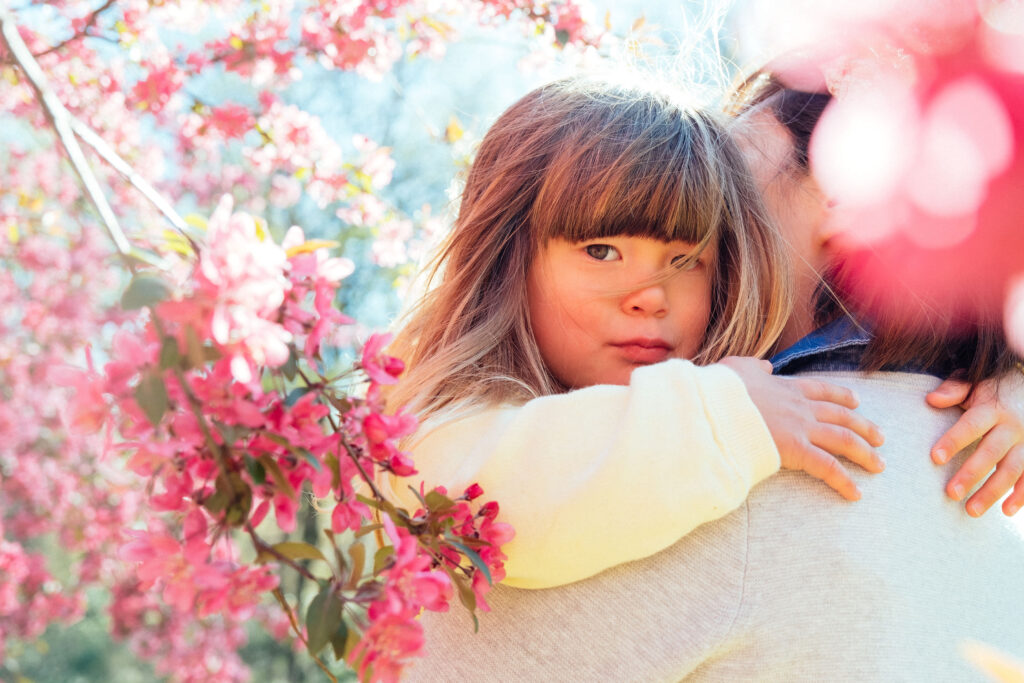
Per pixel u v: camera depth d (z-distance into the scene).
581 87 1.53
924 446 1.23
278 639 4.99
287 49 3.42
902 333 1.29
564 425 1.18
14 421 4.19
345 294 6.58
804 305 1.47
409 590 0.92
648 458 1.11
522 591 1.21
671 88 1.55
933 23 1.29
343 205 5.91
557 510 1.13
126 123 3.46
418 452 1.31
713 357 1.42
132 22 3.13
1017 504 1.28
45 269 4.17
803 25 1.53
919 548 1.15
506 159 1.52
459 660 1.22
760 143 1.52
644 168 1.34
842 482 1.14
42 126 3.36
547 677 1.16
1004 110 1.27
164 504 0.88
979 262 1.29
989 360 1.28
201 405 0.85
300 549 0.88
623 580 1.16
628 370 1.39
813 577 1.10
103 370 0.86
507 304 1.45
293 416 0.90
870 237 1.33
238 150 5.57
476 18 3.25
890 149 1.33
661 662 1.11
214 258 0.83
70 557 5.18
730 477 1.11
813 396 1.20
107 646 7.12
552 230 1.39
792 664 1.08
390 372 1.00
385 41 3.41
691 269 1.42
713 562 1.13
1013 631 1.19
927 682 1.08
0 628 4.41
